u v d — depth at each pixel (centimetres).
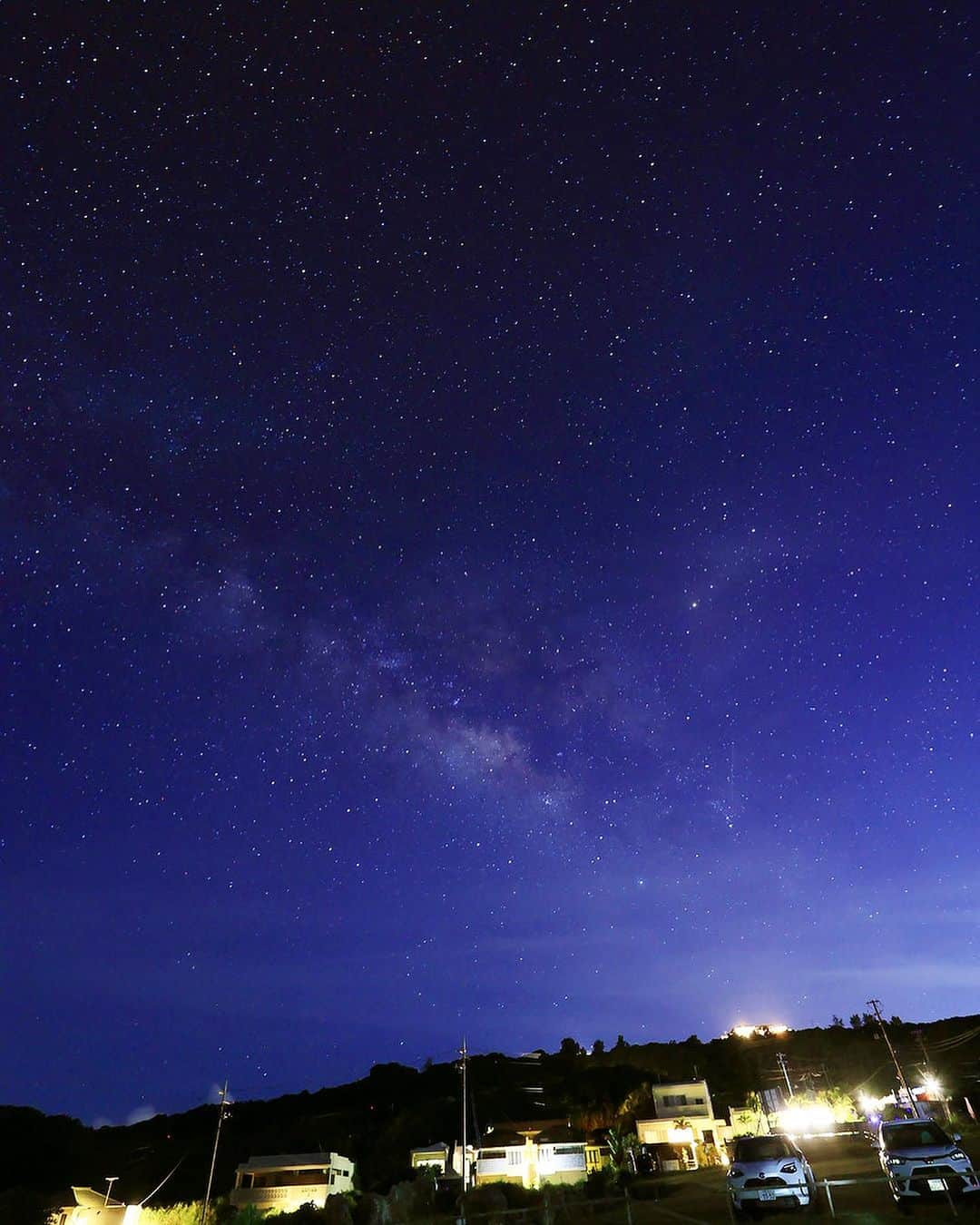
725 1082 8625
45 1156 6056
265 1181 5309
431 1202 4134
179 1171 6300
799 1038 10200
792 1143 1817
